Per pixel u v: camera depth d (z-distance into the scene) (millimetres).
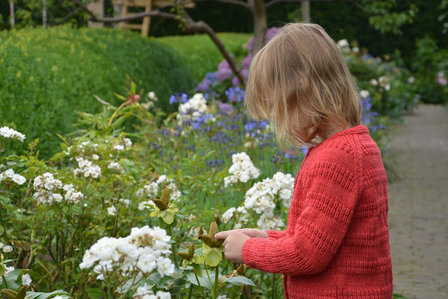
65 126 4379
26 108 3938
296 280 1641
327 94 1595
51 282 2514
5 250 2326
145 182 2756
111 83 6113
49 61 4984
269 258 1580
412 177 7152
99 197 2533
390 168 7051
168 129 5047
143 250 1521
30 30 6293
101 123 3254
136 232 1551
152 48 8125
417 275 4027
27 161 2643
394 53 17438
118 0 9375
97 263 1591
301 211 1621
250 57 8539
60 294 1812
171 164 4262
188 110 5523
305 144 1681
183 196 2691
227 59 8570
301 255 1528
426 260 4328
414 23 17422
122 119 3379
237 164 2961
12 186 2582
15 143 3551
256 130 5238
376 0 8758
